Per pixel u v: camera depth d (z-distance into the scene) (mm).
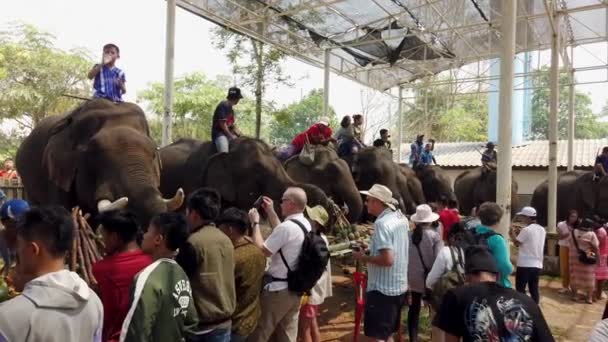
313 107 46562
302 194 5074
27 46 27031
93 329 2461
